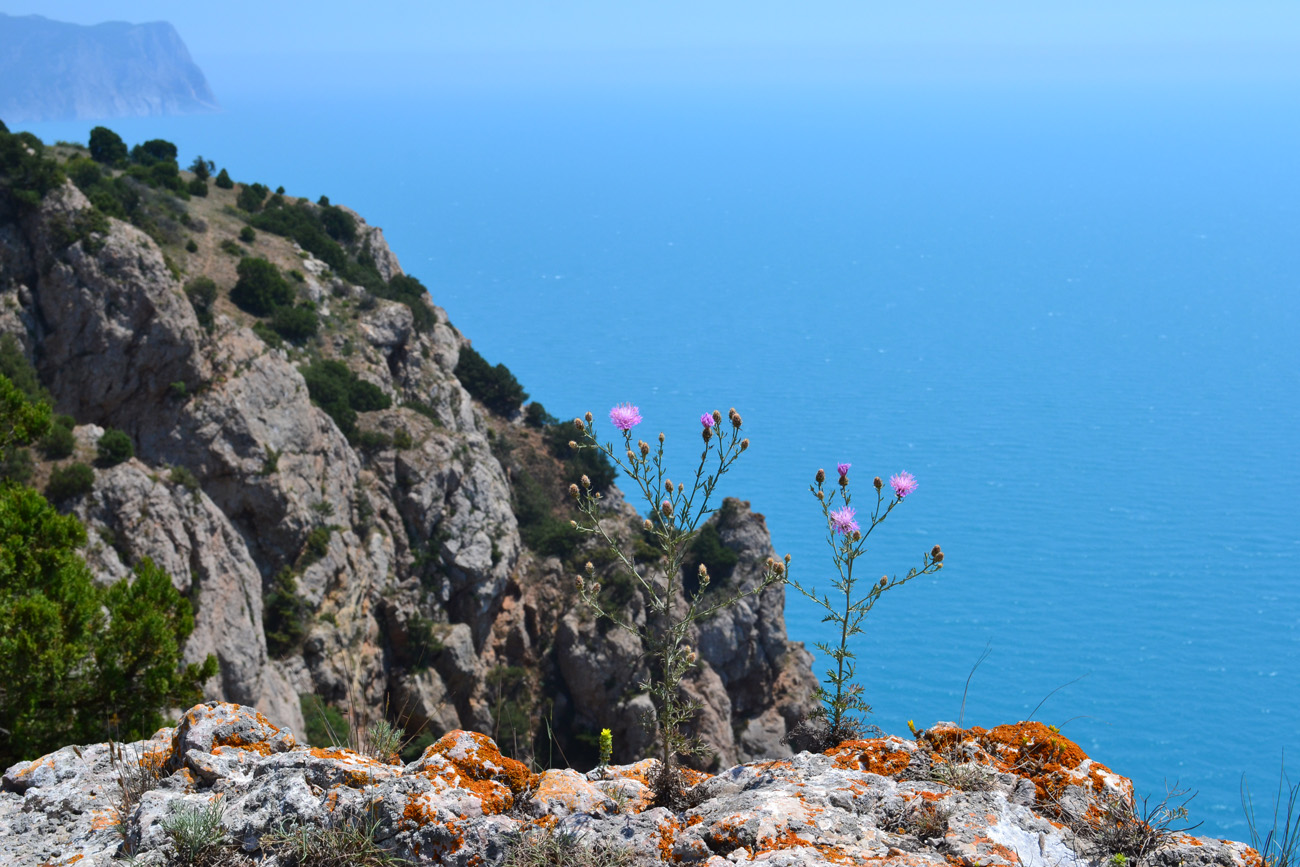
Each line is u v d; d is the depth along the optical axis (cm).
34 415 2198
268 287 6181
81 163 6162
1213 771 16300
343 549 5162
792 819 518
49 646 1502
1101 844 520
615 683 5694
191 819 555
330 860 523
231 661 4038
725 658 6072
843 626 645
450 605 5775
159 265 4753
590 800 576
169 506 4044
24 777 701
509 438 7650
